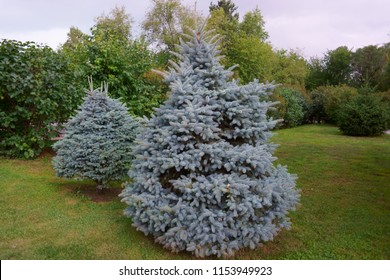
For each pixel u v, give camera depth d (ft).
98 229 12.76
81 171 15.97
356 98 44.60
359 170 22.41
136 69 30.17
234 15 114.52
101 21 80.43
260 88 11.64
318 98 63.52
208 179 10.78
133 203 10.92
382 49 109.29
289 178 12.14
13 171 20.29
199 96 11.09
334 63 114.52
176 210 10.09
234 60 84.69
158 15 78.79
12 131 24.44
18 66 22.58
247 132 11.23
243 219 10.50
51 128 24.34
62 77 24.61
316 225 13.50
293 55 122.72
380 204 15.92
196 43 12.15
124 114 16.72
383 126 42.01
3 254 10.79
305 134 43.65
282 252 11.40
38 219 13.56
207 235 9.81
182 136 10.73
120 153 15.76
